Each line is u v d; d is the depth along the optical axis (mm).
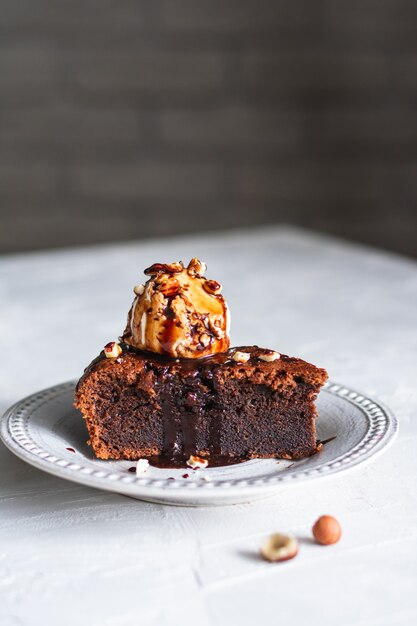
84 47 1646
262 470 539
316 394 548
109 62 1663
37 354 774
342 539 474
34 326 862
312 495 519
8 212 1687
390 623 411
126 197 1727
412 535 477
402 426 607
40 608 425
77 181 1699
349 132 1783
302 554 461
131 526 490
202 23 1686
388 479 536
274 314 894
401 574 444
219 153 1746
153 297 562
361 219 1823
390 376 705
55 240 1719
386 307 915
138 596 431
